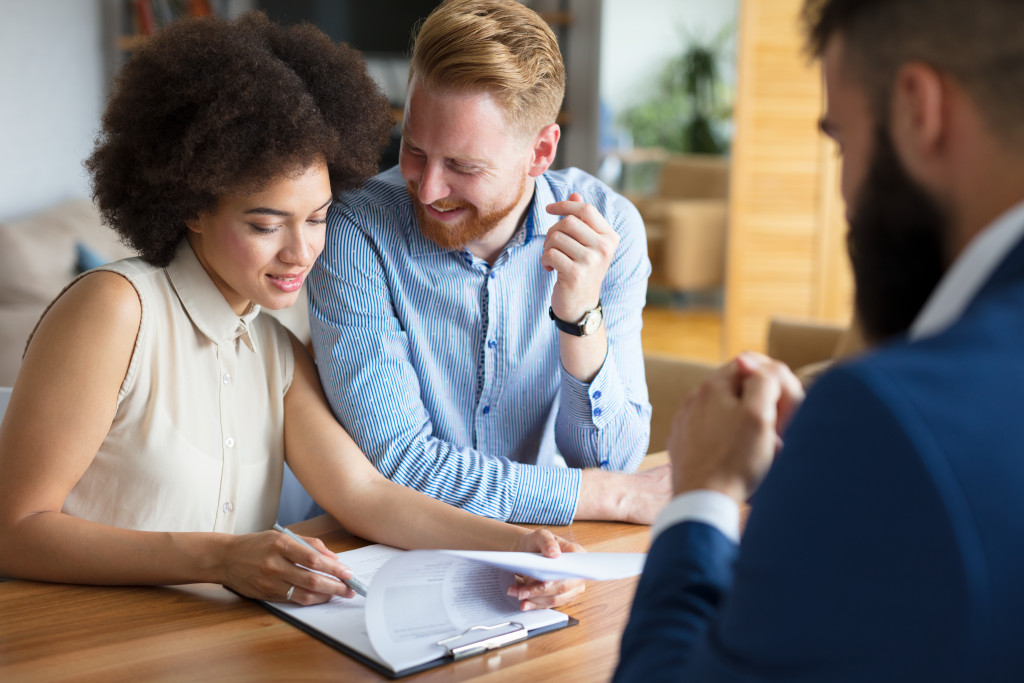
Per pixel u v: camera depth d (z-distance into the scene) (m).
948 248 0.58
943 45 0.53
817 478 0.50
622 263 1.57
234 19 1.24
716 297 7.41
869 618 0.49
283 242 1.19
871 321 0.63
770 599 0.52
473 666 0.92
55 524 1.08
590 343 1.43
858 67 0.58
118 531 1.08
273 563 1.03
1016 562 0.47
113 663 0.89
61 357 1.14
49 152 4.88
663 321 7.02
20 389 1.14
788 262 5.37
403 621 0.95
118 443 1.20
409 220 1.45
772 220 5.33
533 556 0.89
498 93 1.30
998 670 0.48
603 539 1.28
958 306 0.54
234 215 1.16
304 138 1.13
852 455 0.49
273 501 1.35
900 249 0.59
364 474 1.28
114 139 1.21
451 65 1.28
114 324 1.16
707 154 7.48
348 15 5.81
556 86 1.38
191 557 1.06
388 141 1.40
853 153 0.60
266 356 1.34
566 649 0.96
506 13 1.33
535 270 1.51
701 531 0.65
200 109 1.11
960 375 0.49
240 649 0.93
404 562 0.89
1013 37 0.52
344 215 1.45
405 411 1.38
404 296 1.46
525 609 1.03
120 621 0.99
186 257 1.25
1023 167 0.53
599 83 6.14
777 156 5.28
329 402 1.40
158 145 1.14
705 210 7.02
